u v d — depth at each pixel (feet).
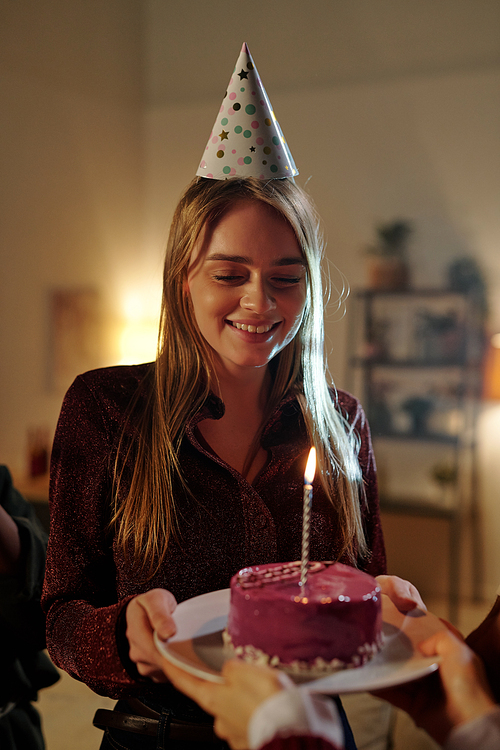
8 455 13.44
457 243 13.74
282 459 3.35
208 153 3.23
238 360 3.07
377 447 14.44
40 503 12.23
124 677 2.49
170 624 2.30
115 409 3.33
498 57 13.24
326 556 3.36
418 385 14.16
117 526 3.19
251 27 14.74
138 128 15.78
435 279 13.91
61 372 14.40
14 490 4.18
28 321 13.65
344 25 14.11
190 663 2.11
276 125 3.25
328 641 2.14
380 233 13.97
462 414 13.87
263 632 2.17
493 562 13.79
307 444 3.42
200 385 3.36
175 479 3.18
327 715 1.78
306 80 14.49
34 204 13.60
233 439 3.42
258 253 2.93
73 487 3.23
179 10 15.21
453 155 13.65
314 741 1.73
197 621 2.46
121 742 2.98
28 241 13.52
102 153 14.97
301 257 3.11
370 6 13.91
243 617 2.22
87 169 14.67
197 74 15.30
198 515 3.14
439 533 14.05
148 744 2.94
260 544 3.15
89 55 14.38
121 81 15.19
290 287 3.09
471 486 13.88
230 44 14.97
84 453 3.25
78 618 2.80
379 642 2.28
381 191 14.15
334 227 14.47
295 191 3.20
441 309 13.89
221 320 3.05
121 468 3.22
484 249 13.58
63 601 3.04
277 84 14.69
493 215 13.48
